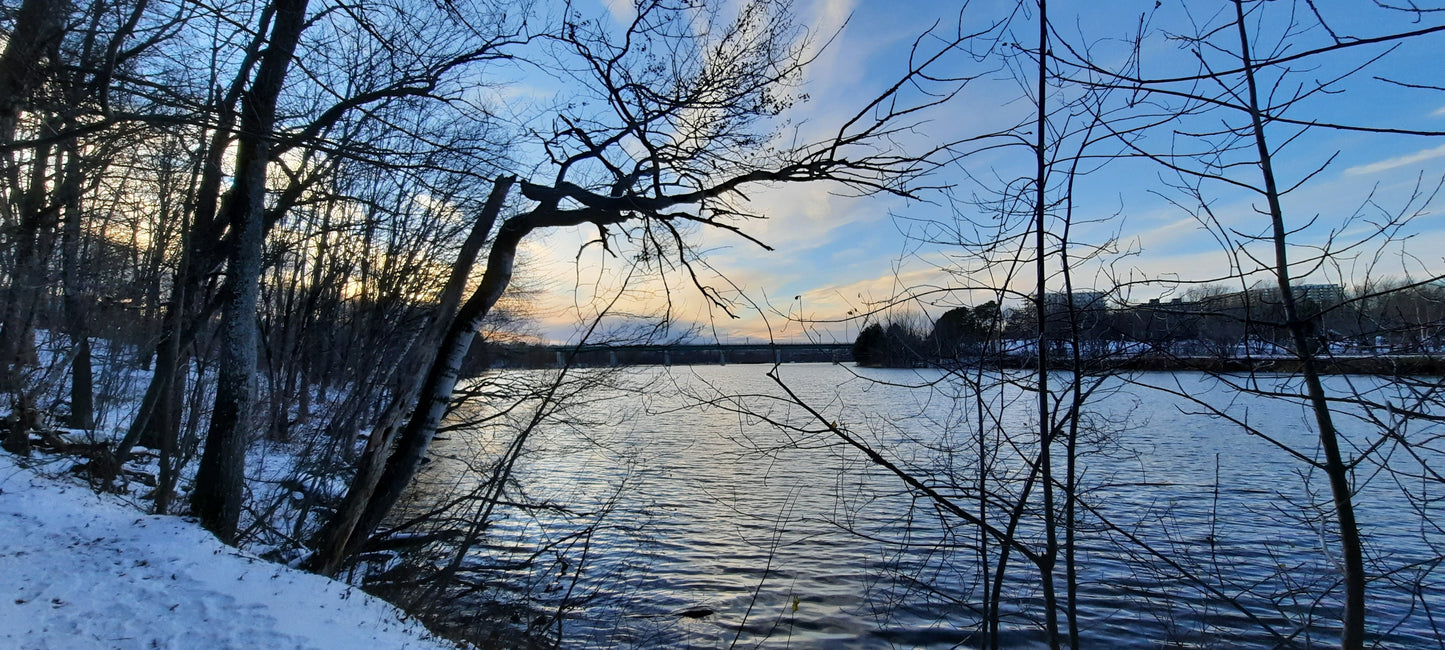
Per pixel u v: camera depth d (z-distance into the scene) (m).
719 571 11.57
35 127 8.73
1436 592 7.26
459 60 8.35
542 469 17.22
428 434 8.91
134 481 12.19
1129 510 8.97
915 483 5.45
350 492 8.45
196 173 11.75
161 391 11.62
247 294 8.70
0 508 7.67
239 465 8.64
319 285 21.56
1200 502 10.64
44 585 5.73
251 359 8.86
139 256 18.91
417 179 8.20
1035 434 5.51
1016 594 8.71
